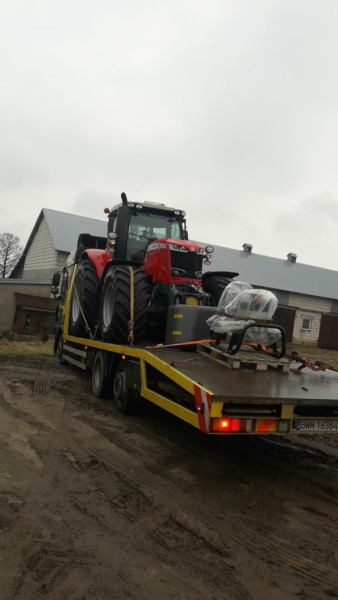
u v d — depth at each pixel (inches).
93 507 145.9
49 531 129.3
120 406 264.2
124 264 293.3
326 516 150.9
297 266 1235.2
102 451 198.5
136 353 234.1
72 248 877.8
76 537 127.2
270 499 161.5
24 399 284.7
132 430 232.8
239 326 204.4
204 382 172.4
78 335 363.9
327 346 1106.1
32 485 159.2
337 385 194.7
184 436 229.3
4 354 512.7
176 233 322.0
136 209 311.6
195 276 272.4
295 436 252.7
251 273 1088.2
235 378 183.5
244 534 135.3
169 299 267.0
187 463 191.8
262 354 213.3
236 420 163.3
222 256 1128.8
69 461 184.1
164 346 232.7
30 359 490.0
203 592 106.8
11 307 831.1
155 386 221.9
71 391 322.3
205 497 159.3
